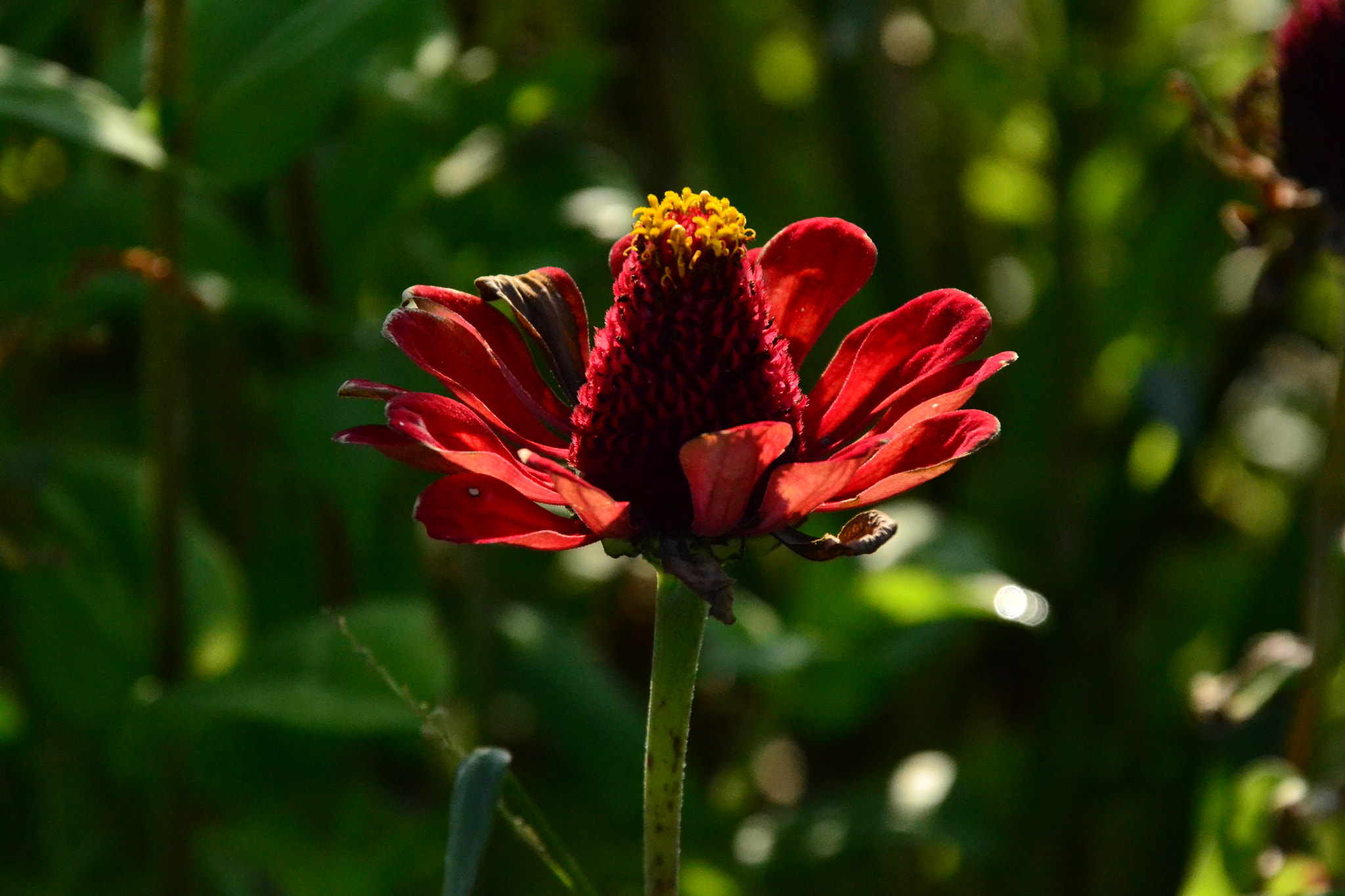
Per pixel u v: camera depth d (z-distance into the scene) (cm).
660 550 50
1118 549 75
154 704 60
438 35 66
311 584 73
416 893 65
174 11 58
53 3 63
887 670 66
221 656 63
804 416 53
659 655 51
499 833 65
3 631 66
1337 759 67
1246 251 59
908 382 52
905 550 66
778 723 76
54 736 66
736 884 64
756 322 52
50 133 69
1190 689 65
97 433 77
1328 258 61
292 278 65
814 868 66
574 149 72
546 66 66
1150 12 81
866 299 79
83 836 65
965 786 68
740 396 51
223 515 73
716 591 50
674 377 51
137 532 63
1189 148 76
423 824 65
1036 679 78
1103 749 73
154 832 64
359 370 63
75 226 62
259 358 71
